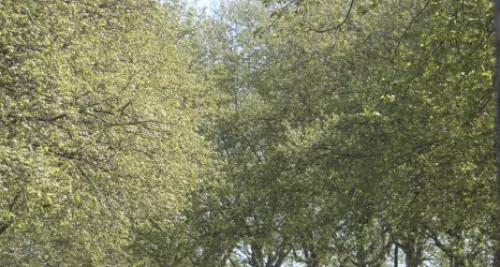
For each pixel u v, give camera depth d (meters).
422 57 21.81
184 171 28.86
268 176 34.66
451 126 24.02
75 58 25.11
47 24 23.81
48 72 22.75
